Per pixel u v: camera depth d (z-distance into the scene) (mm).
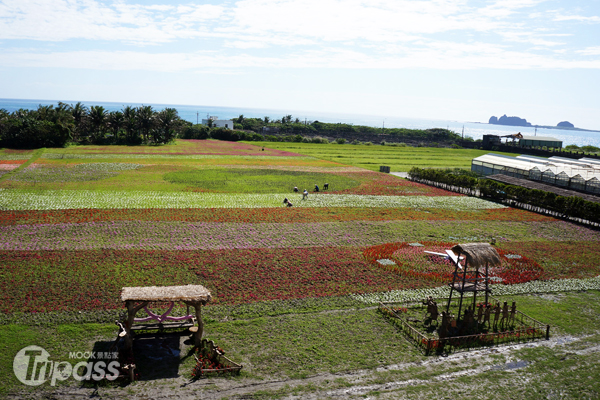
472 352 23969
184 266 34062
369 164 110312
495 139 170250
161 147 136500
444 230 48469
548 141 158000
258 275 33000
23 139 116812
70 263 33531
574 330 26578
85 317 25375
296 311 27625
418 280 33562
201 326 23062
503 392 20344
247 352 22828
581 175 69938
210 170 88312
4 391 18750
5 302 26703
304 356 22641
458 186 75000
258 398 19250
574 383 21219
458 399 19734
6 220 44969
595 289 33031
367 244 42094
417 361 22750
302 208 56969
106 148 125938
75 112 144125
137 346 23188
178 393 19391
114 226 44438
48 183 67250
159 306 27469
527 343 25094
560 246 43531
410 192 72125
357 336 24938
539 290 32438
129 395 19141
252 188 70125
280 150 141250
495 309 27688
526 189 62969
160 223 46250
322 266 35562
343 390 20047
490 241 44594
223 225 46656
